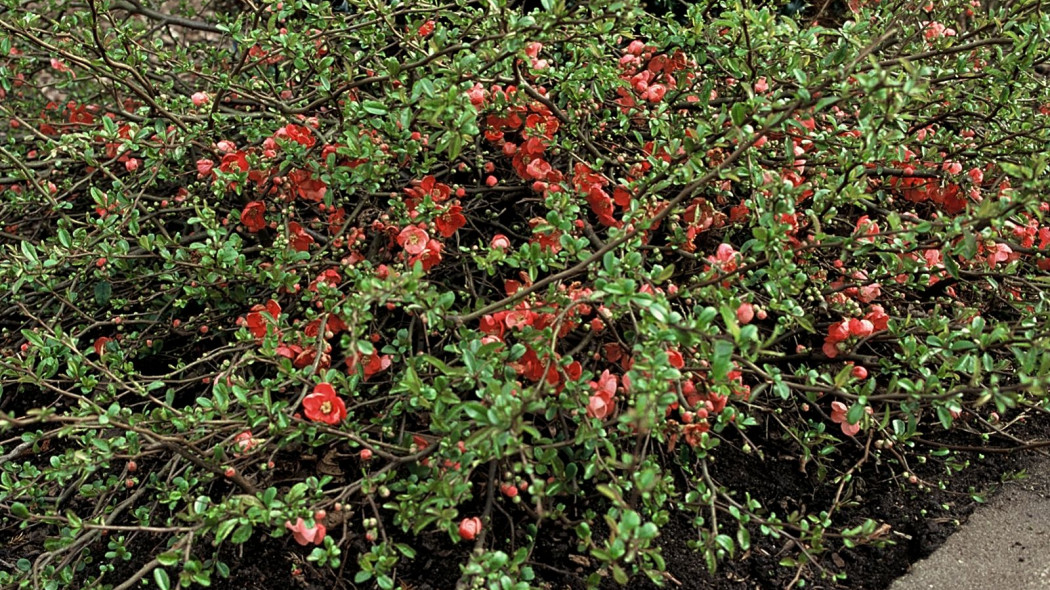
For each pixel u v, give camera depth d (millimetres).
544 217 2512
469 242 2594
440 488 1715
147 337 2547
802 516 2180
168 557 1696
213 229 2203
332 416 1795
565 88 2322
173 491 1971
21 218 2969
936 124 2592
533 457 1854
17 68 2992
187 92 3088
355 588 2037
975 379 1732
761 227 1861
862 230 2021
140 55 2514
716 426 1896
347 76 2369
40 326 2611
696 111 2572
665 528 2141
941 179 2410
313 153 2396
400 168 2555
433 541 2098
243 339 2129
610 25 2035
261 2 2770
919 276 2133
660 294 1876
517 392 1679
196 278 2406
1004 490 2244
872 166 2375
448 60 2305
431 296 1774
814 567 2066
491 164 2422
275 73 3102
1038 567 2008
